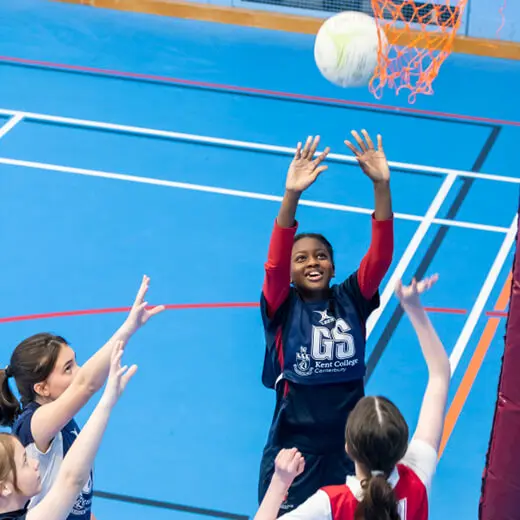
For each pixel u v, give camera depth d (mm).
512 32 16297
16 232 11234
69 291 10273
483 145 13805
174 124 13883
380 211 5930
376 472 4254
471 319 10070
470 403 8836
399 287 5066
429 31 16078
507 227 11852
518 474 4410
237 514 7547
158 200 12078
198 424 8531
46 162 12680
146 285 5531
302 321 6020
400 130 14055
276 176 12805
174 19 17016
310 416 6023
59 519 4512
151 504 7582
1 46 15641
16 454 4527
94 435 4609
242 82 15211
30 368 5613
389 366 9266
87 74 15055
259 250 11242
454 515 7598
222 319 9992
